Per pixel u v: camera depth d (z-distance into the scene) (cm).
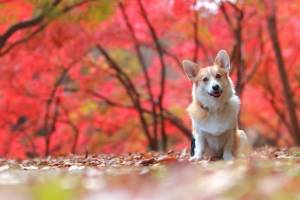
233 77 1806
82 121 1859
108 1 1350
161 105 1762
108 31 1648
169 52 1786
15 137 1794
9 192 348
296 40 1828
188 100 1856
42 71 1652
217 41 1789
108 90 1833
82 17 1380
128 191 332
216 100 695
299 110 2148
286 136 2312
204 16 1703
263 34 1839
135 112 1888
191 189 315
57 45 1570
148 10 1647
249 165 451
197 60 1734
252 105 2003
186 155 862
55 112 1764
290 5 1702
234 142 713
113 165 699
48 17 1250
